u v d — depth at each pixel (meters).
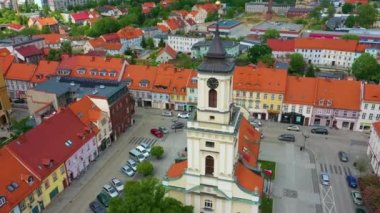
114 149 90.31
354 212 67.38
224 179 52.88
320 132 98.12
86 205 69.75
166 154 88.00
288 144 92.44
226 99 48.03
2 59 130.38
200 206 56.72
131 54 180.12
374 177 72.75
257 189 53.28
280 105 103.94
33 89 98.00
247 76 107.50
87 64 122.31
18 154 66.19
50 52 159.12
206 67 46.50
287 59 161.38
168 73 115.81
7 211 58.97
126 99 98.88
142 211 46.16
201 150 51.97
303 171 80.38
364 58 134.25
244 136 66.62
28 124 92.88
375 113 96.69
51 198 70.75
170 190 57.22
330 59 168.62
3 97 106.12
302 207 68.50
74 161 76.81
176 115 110.69
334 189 74.06
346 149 90.12
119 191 72.94
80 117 83.25
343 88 101.50
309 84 104.19
